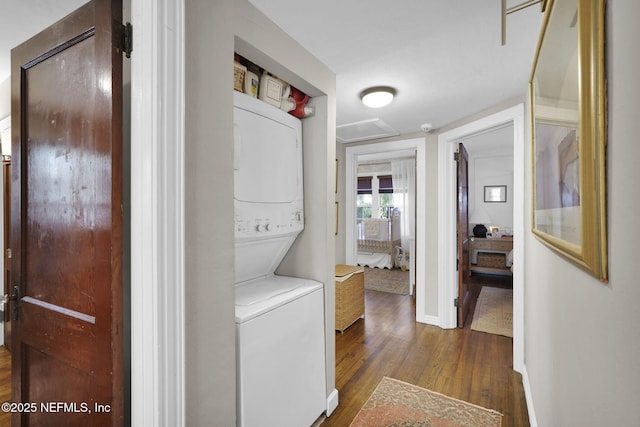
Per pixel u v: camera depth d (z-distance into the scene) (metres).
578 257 0.74
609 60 0.59
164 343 0.93
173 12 0.94
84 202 1.02
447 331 3.08
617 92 0.56
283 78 1.61
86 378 1.04
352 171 3.92
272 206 1.61
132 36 0.96
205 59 1.05
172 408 0.94
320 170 1.86
